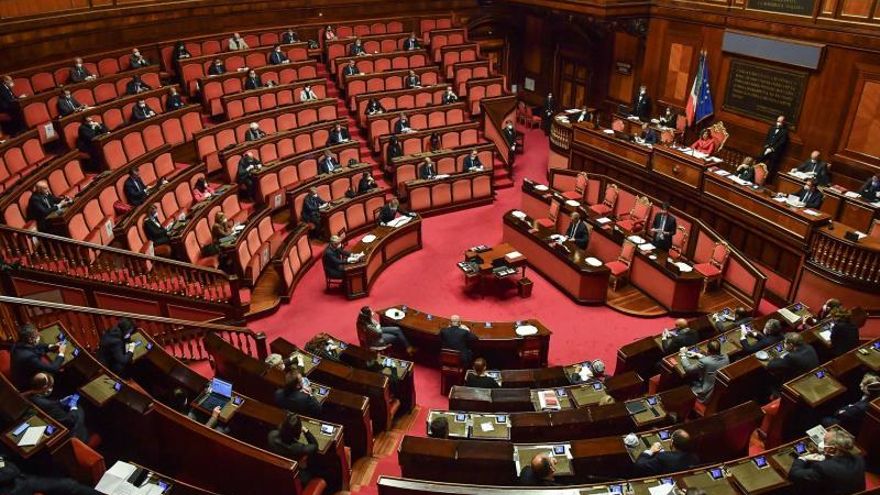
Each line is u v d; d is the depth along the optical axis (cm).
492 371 927
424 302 1293
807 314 1026
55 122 1375
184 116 1608
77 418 690
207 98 1739
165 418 696
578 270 1258
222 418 750
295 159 1594
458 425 775
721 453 749
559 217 1521
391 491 625
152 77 1692
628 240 1330
